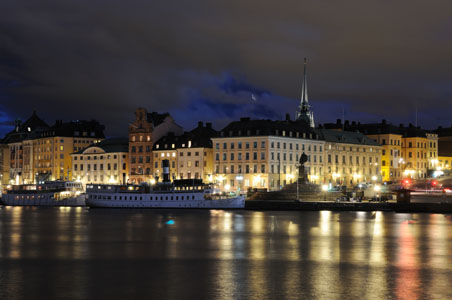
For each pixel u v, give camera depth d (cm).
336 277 6350
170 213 15925
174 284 6038
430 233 10444
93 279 6294
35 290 5800
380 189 19375
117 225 12206
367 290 5759
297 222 12656
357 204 16400
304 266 7025
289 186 18875
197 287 5897
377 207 16262
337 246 8781
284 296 5534
